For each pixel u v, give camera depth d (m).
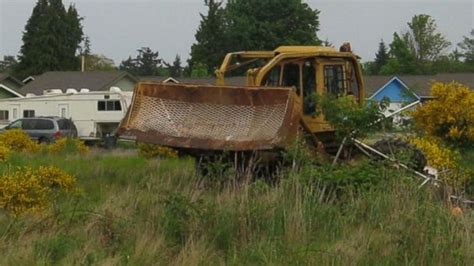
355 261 9.57
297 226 10.55
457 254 9.74
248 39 73.94
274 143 14.88
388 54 107.38
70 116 44.50
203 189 13.02
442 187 12.97
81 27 88.81
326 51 16.80
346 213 11.30
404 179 12.19
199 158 16.28
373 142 15.96
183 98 16.30
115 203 11.93
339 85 17.06
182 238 10.44
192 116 16.16
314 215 11.07
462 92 21.20
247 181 12.17
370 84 57.84
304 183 12.01
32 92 60.75
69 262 9.42
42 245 9.90
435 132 21.30
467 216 11.13
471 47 105.62
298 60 16.73
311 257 9.60
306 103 16.55
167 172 16.97
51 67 85.00
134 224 10.61
